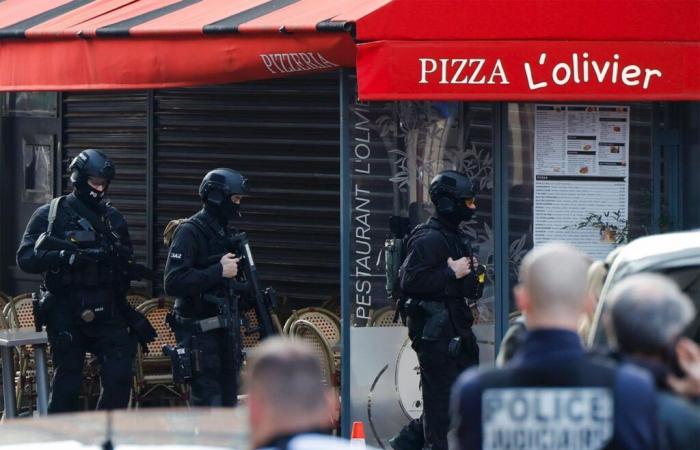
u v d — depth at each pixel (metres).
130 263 32.25
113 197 43.84
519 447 14.77
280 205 41.16
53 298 31.86
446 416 29.02
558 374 14.73
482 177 31.84
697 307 19.34
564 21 28.44
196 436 14.99
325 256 40.69
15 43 34.16
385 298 31.34
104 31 31.77
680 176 32.44
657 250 19.06
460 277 28.78
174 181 42.69
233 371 30.64
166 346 30.83
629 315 15.32
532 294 15.11
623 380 14.62
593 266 20.02
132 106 43.31
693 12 28.78
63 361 32.00
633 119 32.19
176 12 33.34
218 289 30.55
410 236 29.44
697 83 28.89
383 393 31.38
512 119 31.80
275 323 36.34
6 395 35.59
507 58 28.34
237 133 41.56
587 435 14.61
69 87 32.84
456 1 28.08
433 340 28.75
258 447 13.22
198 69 30.47
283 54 29.17
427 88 28.14
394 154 31.30
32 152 46.19
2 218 47.00
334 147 40.34
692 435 14.59
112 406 31.97
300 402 13.14
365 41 28.05
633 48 28.67
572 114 31.91
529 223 31.94
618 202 32.22
